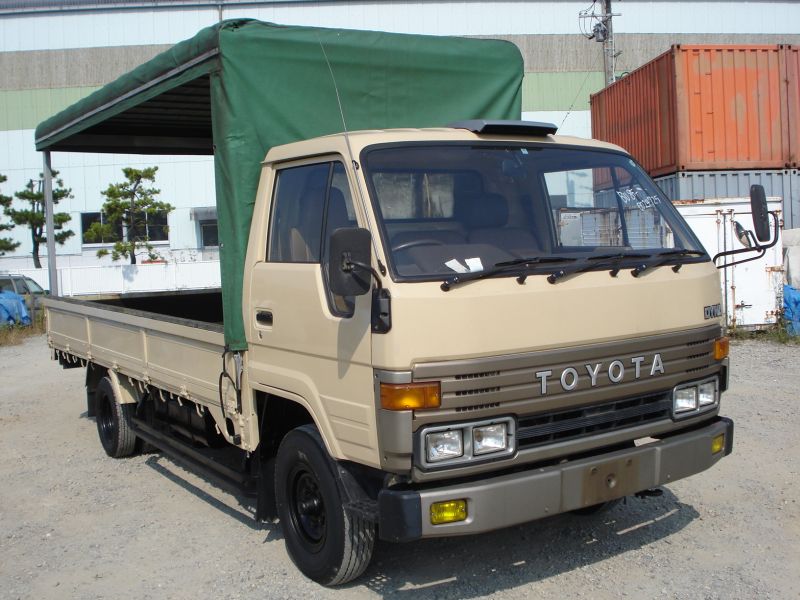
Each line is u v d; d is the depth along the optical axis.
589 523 5.40
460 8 29.08
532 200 4.50
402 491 3.67
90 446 8.16
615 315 4.11
